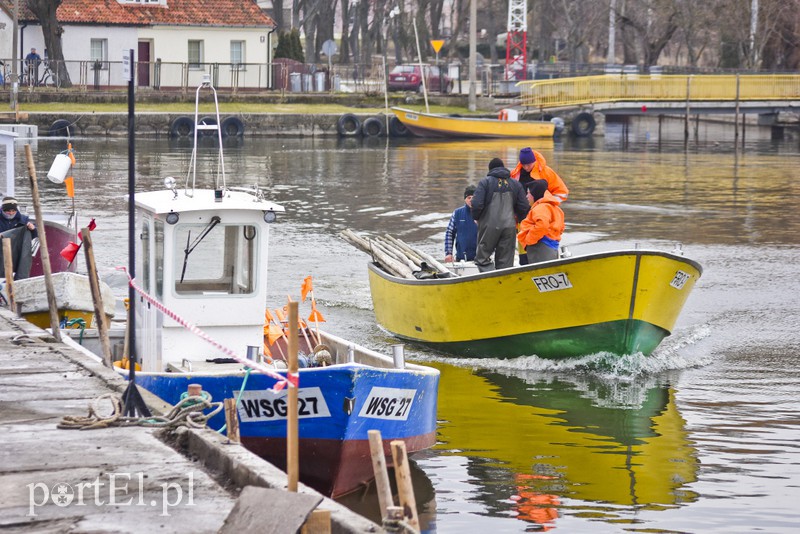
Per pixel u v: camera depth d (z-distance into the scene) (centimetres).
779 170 8969
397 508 1323
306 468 2056
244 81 13488
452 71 14712
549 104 13538
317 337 2503
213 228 2259
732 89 13462
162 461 1644
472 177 7950
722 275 4312
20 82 12125
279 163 8881
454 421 2511
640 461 2216
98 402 1944
